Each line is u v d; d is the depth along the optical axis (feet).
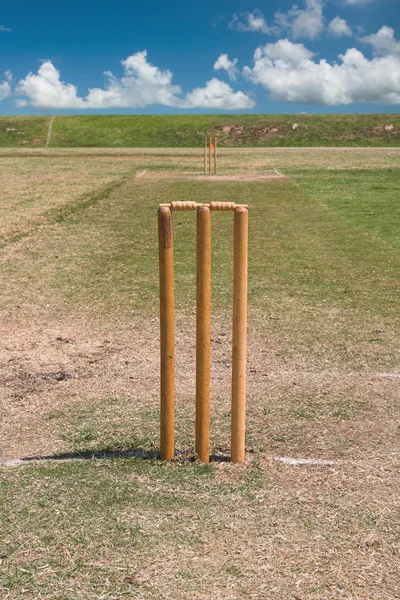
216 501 11.57
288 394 17.21
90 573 9.44
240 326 12.53
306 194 67.67
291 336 22.47
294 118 219.41
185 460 13.24
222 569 9.57
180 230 47.65
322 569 9.58
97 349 21.31
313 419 15.58
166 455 13.24
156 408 16.30
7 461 13.32
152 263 35.86
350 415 15.81
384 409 16.22
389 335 22.59
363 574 9.48
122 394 17.33
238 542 10.27
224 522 10.85
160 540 10.30
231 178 84.94
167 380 12.86
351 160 113.19
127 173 93.30
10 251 39.29
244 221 12.16
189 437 14.38
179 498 11.65
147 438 14.43
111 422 15.40
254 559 9.82
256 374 18.72
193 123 215.31
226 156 129.39
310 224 49.16
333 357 20.25
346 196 65.82
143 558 9.82
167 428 13.08
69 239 43.47
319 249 39.52
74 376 18.75
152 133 203.00
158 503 11.47
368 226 47.91
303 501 11.60
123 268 34.58
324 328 23.48
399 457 13.55
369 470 12.91
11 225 48.60
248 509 11.30
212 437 14.56
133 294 28.96
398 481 12.44
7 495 11.68
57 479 12.36
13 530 10.53
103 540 10.28
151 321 24.70
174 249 40.11
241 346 12.60
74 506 11.31
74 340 22.31
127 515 11.03
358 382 18.12
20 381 18.31
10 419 15.67
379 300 27.63
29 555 9.86
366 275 32.58
